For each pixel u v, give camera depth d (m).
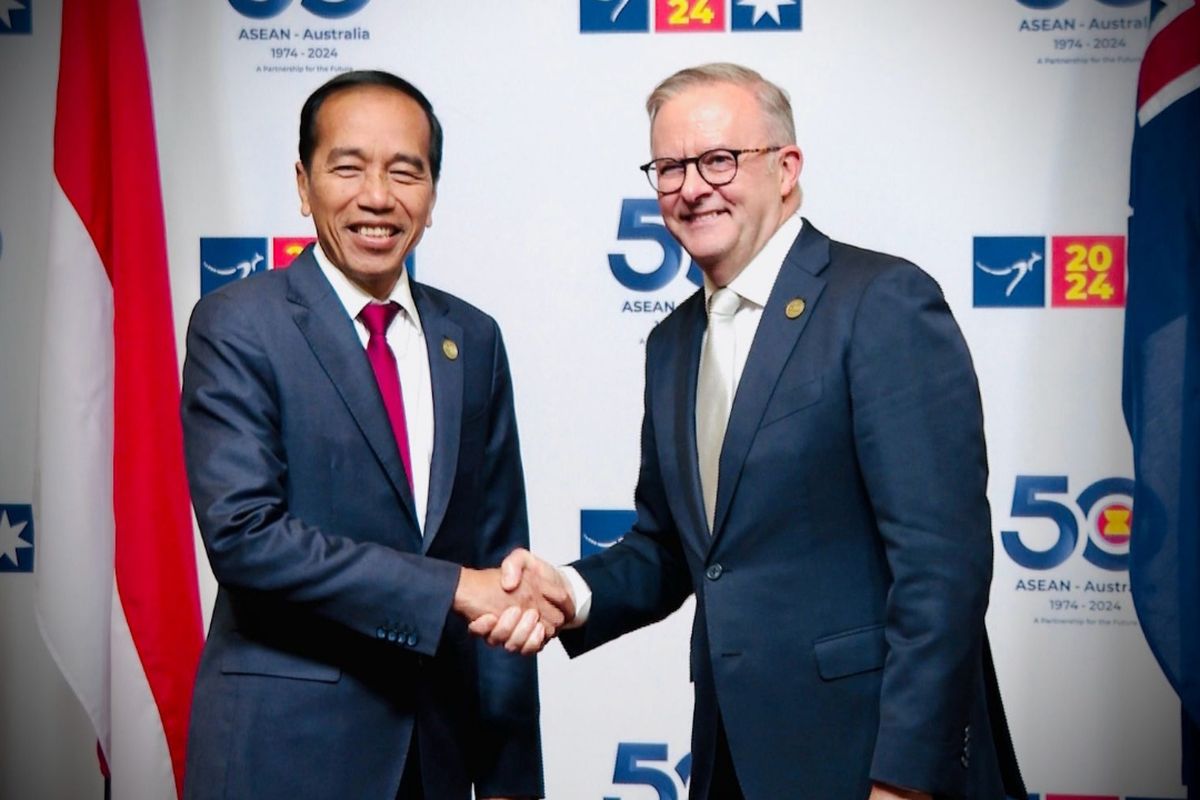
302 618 2.19
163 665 3.21
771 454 2.16
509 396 2.46
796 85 3.39
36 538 3.45
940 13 3.37
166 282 3.30
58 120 3.28
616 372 3.46
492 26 3.43
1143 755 3.38
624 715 3.47
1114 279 3.36
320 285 2.27
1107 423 3.37
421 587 2.14
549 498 3.47
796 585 2.16
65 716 3.55
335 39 3.45
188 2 3.46
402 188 2.24
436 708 2.25
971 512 2.08
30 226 3.51
